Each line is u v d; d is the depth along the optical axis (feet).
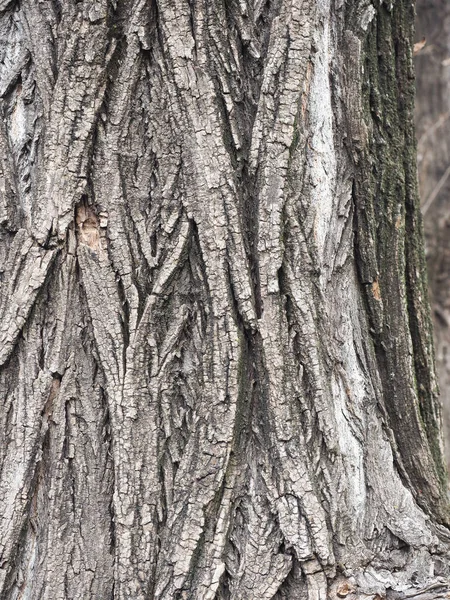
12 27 7.32
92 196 7.16
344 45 7.48
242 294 7.08
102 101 7.16
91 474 7.07
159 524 7.02
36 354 7.11
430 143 15.31
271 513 7.03
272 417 7.07
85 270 7.13
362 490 7.28
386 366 7.66
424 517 7.37
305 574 6.97
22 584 7.04
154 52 7.17
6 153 7.24
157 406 7.07
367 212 7.53
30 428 7.06
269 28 7.24
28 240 7.13
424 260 8.19
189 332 7.14
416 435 7.63
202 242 7.10
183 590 6.93
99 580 7.01
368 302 7.58
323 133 7.38
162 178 7.16
